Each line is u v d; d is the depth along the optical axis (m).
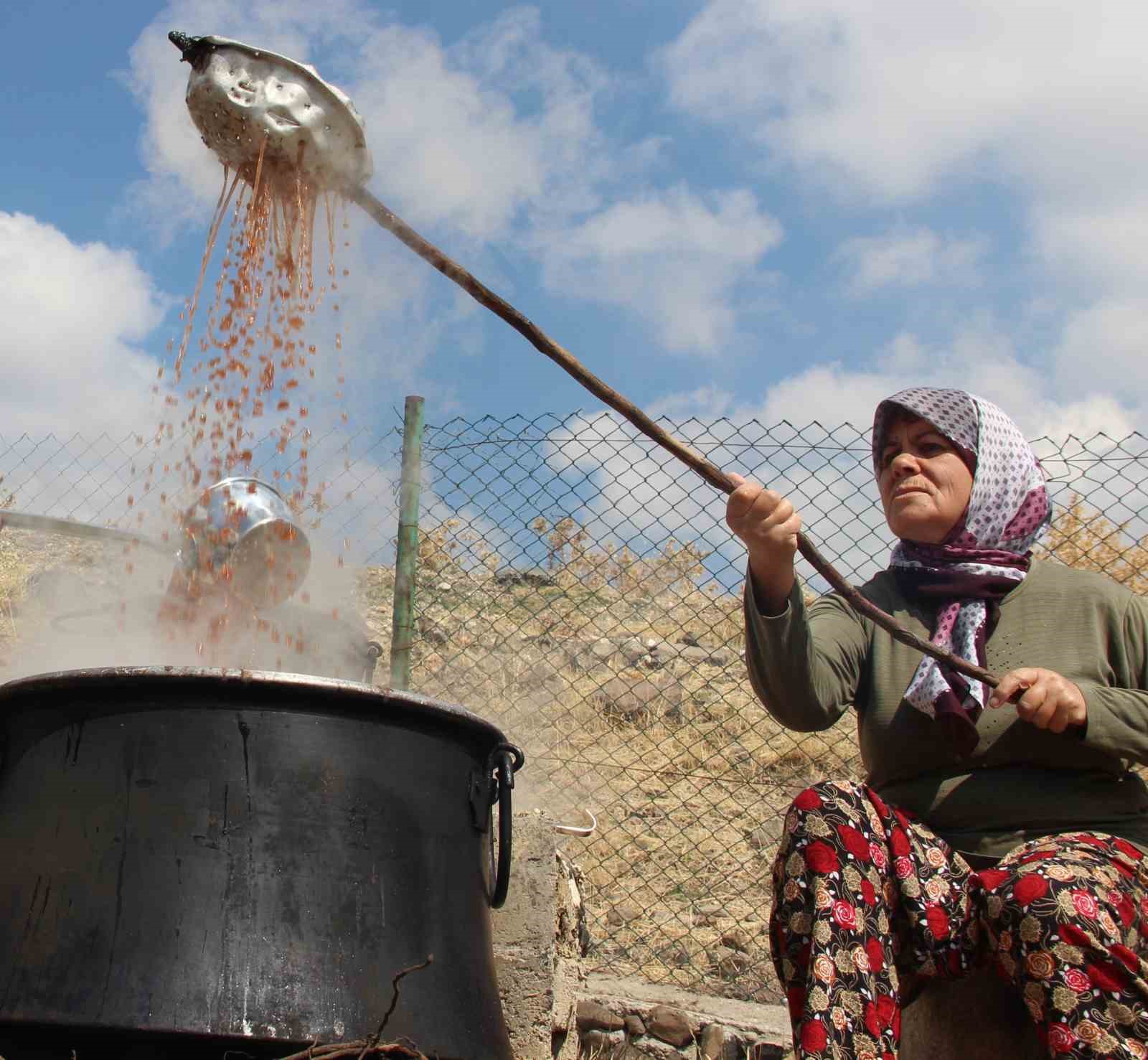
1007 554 2.63
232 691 2.18
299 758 2.18
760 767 5.28
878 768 2.52
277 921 2.08
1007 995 2.24
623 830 4.82
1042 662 2.49
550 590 5.89
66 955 2.04
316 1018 2.04
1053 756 2.38
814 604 2.71
